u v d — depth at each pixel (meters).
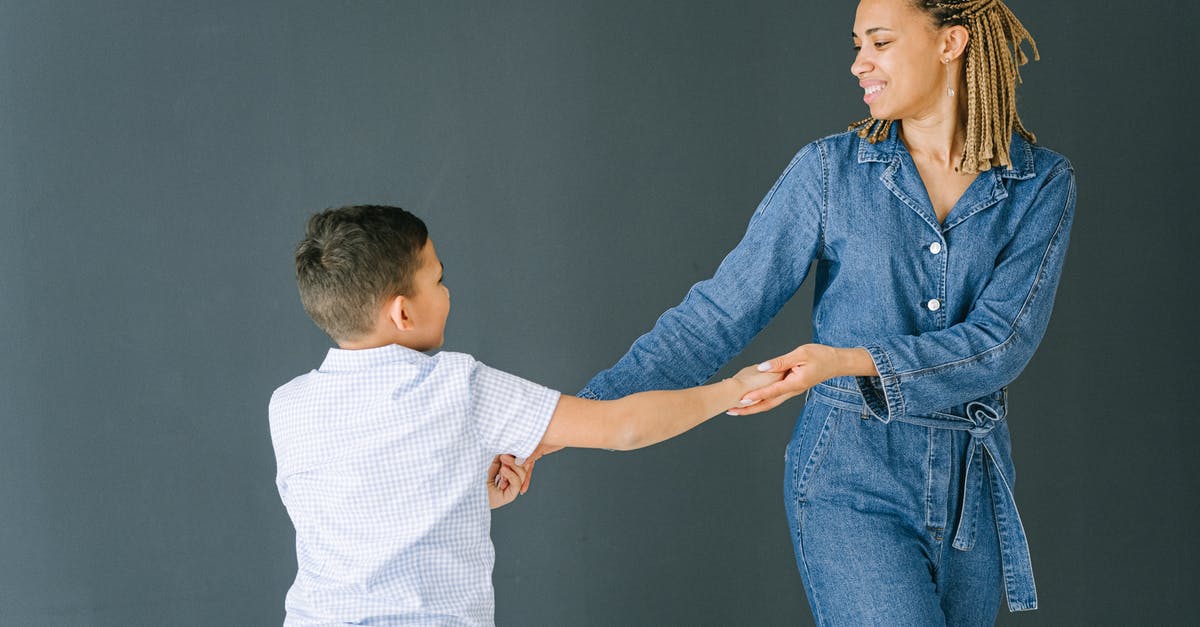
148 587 2.82
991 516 1.84
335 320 1.63
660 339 1.96
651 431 1.70
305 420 1.60
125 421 2.80
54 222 2.78
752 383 1.76
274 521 2.84
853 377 1.82
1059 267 1.82
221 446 2.82
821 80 2.89
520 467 1.86
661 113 2.87
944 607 1.85
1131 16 2.91
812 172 1.85
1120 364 2.95
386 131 2.82
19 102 2.76
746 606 2.94
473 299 2.84
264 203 2.81
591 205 2.86
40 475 2.79
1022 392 2.94
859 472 1.80
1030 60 2.90
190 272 2.80
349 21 2.81
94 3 2.77
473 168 2.83
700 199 2.88
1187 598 2.97
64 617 2.80
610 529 2.90
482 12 2.83
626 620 2.91
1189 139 2.91
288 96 2.81
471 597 1.59
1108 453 2.95
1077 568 2.96
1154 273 2.93
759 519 2.93
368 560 1.55
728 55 2.88
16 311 2.77
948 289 1.80
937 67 1.77
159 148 2.79
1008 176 1.79
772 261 1.89
